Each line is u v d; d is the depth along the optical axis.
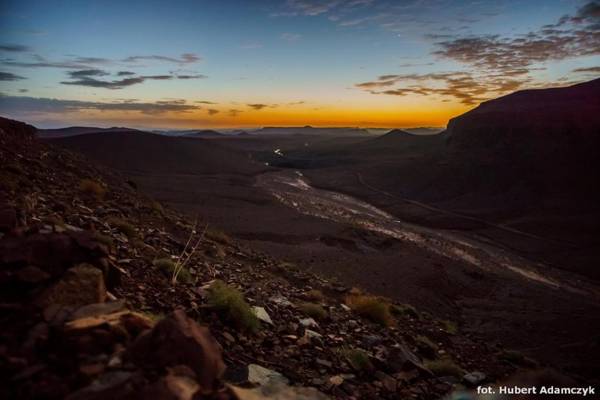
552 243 77.50
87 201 12.31
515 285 45.16
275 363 5.23
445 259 52.03
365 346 7.55
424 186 140.88
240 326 5.94
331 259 36.75
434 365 7.66
